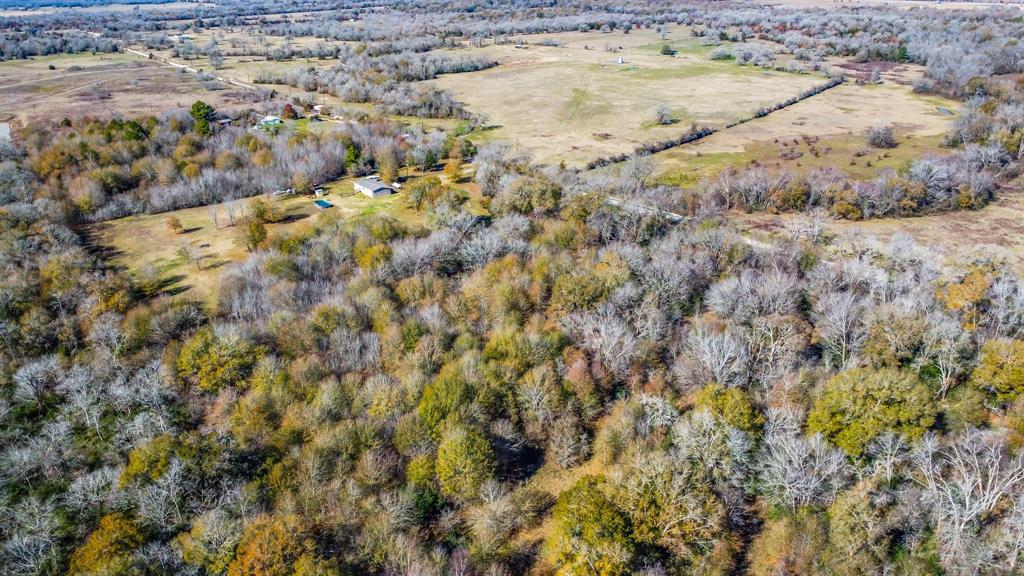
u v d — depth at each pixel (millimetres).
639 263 76562
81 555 45688
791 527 47750
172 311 70625
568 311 70188
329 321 67188
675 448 53469
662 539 46531
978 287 67625
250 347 64188
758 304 69438
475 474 51375
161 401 59688
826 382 57469
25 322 68500
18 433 58625
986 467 48656
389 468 53281
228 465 52125
